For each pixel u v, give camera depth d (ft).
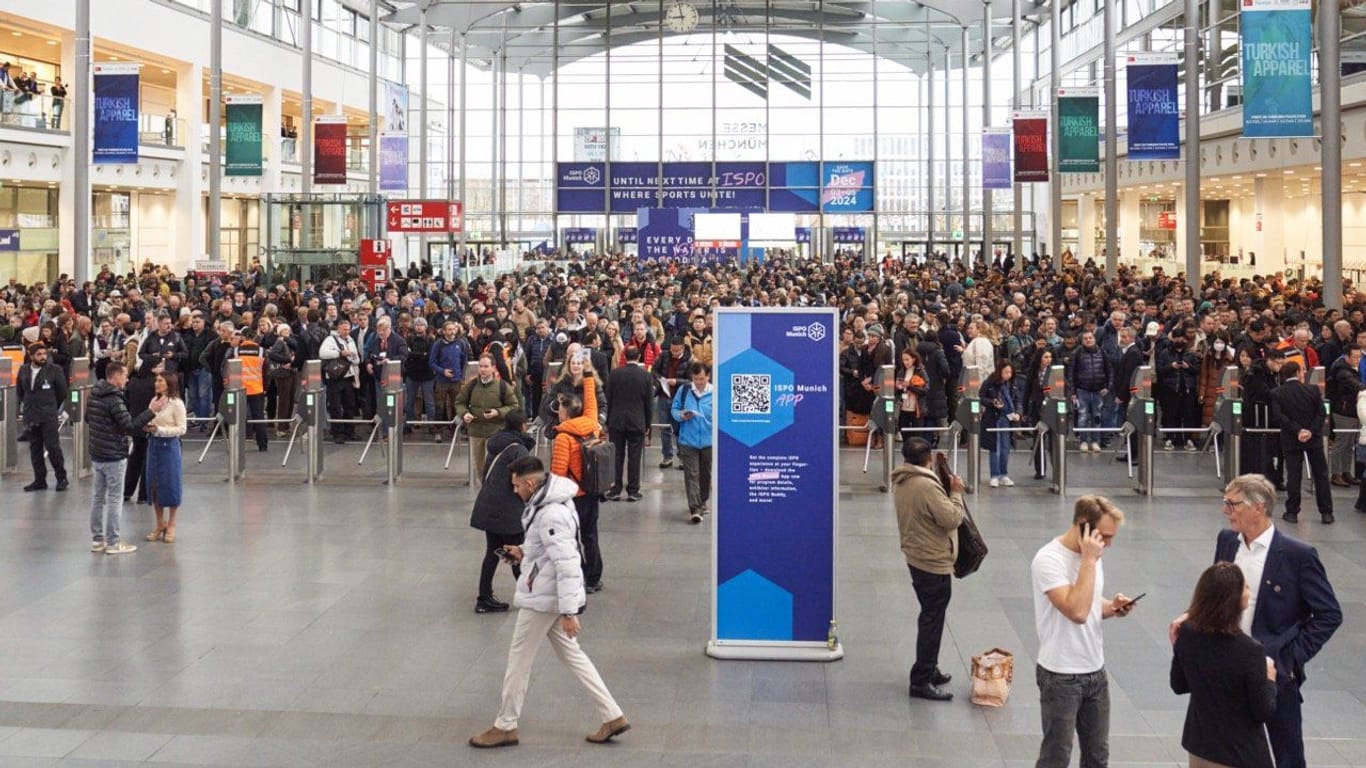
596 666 27.25
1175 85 84.64
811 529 27.55
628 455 49.39
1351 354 48.06
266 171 150.51
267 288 97.50
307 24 128.57
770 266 130.41
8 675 26.35
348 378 60.03
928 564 24.94
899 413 53.42
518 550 24.45
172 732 23.30
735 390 27.48
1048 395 48.62
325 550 38.09
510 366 50.55
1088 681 18.83
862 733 23.35
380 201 111.96
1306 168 100.99
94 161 84.89
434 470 52.54
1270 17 66.64
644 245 125.29
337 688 25.72
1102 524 18.80
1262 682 16.44
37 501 45.62
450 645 28.63
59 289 82.58
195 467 52.90
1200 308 66.69
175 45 127.85
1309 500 46.26
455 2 158.30
